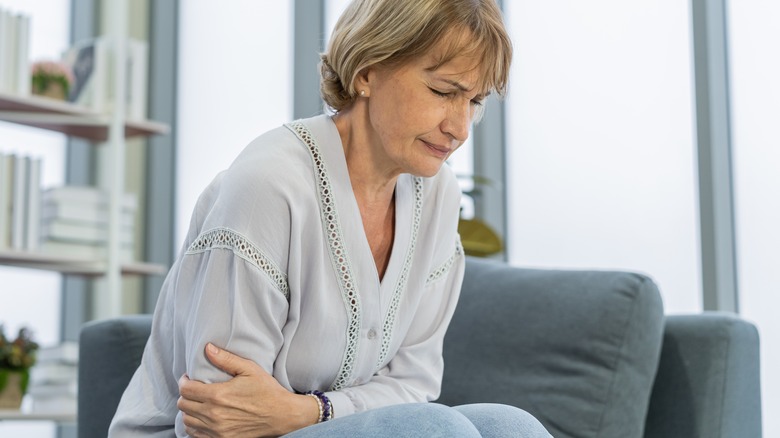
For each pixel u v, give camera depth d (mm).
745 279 3635
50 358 3830
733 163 3701
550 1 4141
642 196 3873
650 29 3898
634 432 2164
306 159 1565
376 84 1530
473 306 2346
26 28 3850
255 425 1493
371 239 1658
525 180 4160
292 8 4762
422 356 1763
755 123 3652
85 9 4961
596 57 4020
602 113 3990
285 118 4750
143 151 5027
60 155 4910
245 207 1484
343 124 1612
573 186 4039
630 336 2174
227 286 1482
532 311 2268
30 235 3820
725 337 2229
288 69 4758
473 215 4188
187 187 4957
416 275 1710
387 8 1488
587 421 2145
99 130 4156
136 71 4172
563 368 2193
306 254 1551
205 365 1482
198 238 1511
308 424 1526
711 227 3654
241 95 4875
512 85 4215
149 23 5078
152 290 4922
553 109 4105
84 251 3936
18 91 3814
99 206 3986
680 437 2238
